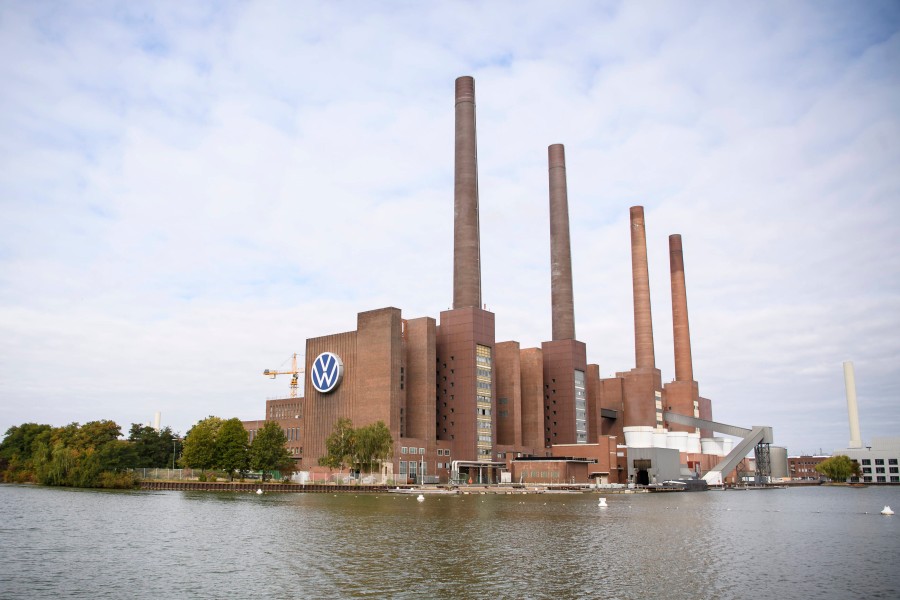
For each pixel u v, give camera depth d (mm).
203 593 38250
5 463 195750
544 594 38406
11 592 38500
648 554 53281
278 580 41656
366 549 54219
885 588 40594
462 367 197875
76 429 179875
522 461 197250
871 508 115438
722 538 64750
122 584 40500
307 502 109250
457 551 53531
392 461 174000
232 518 79312
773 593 39125
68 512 87250
